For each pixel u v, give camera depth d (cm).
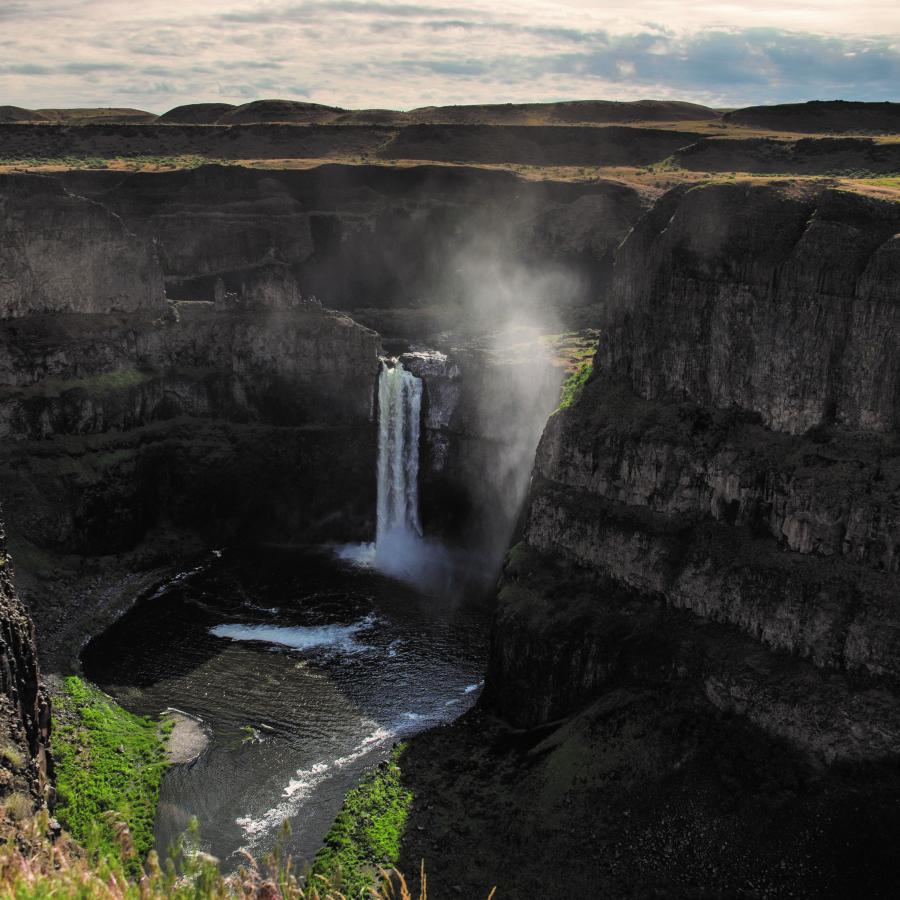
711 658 7081
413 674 9000
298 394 11956
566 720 7681
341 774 7556
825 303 7194
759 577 7069
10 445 10806
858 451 7019
